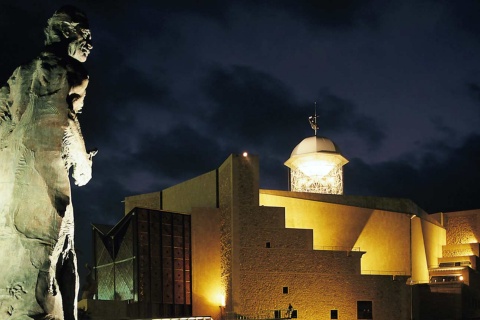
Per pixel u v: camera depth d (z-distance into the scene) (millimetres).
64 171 13141
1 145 13070
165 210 53125
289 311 47219
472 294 55750
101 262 51688
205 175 52156
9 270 12625
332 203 54344
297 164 60906
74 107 13375
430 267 59688
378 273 54156
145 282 46250
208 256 49094
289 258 49125
